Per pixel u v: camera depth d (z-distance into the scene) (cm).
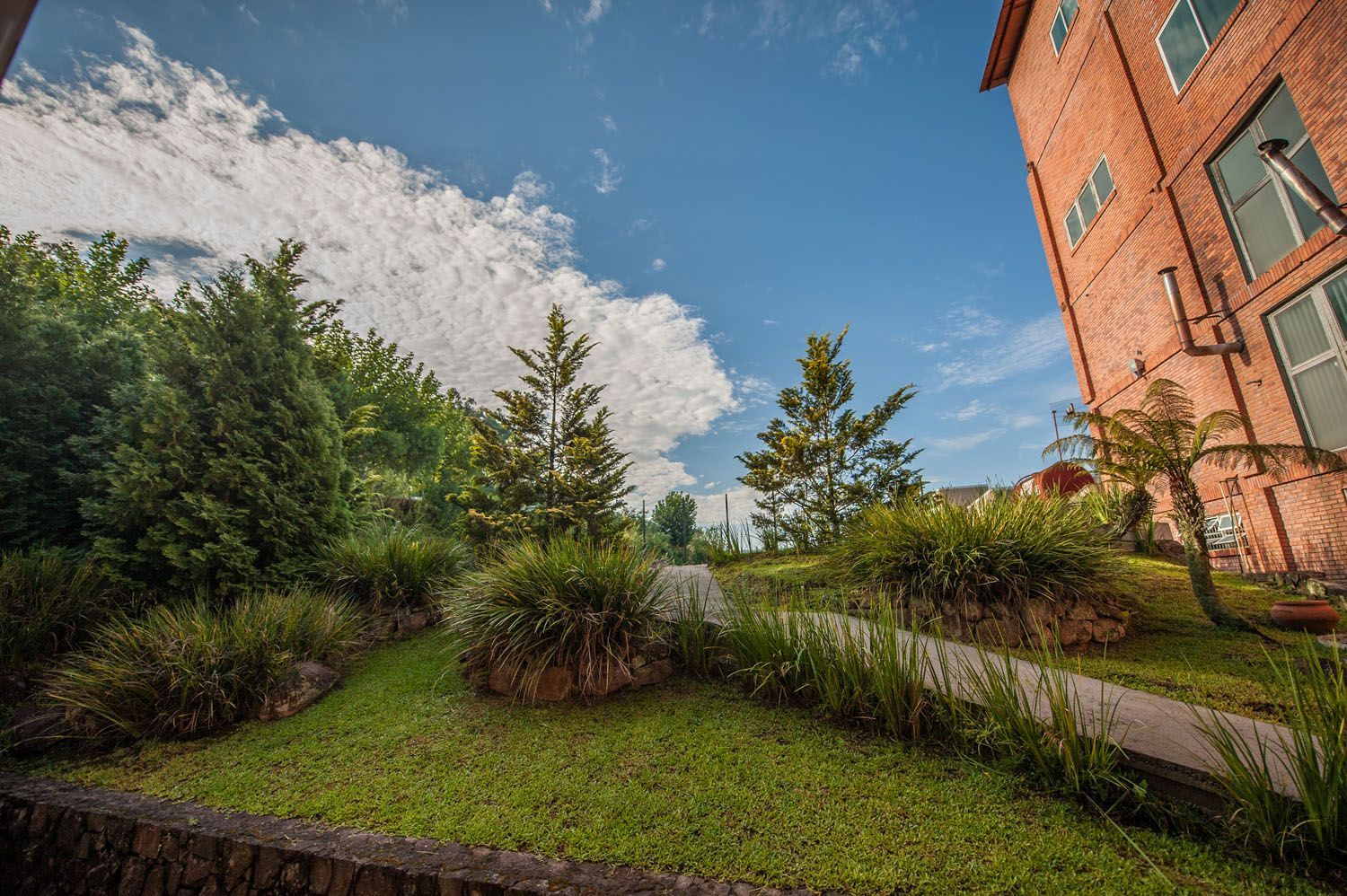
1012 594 571
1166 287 873
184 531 655
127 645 513
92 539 676
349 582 744
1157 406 695
